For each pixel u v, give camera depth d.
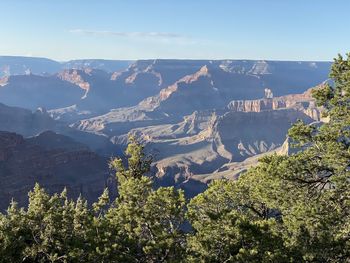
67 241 19.52
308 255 21.66
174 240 21.05
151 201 22.05
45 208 20.02
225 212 22.53
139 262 21.03
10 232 18.91
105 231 21.19
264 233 21.84
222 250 21.33
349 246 22.02
